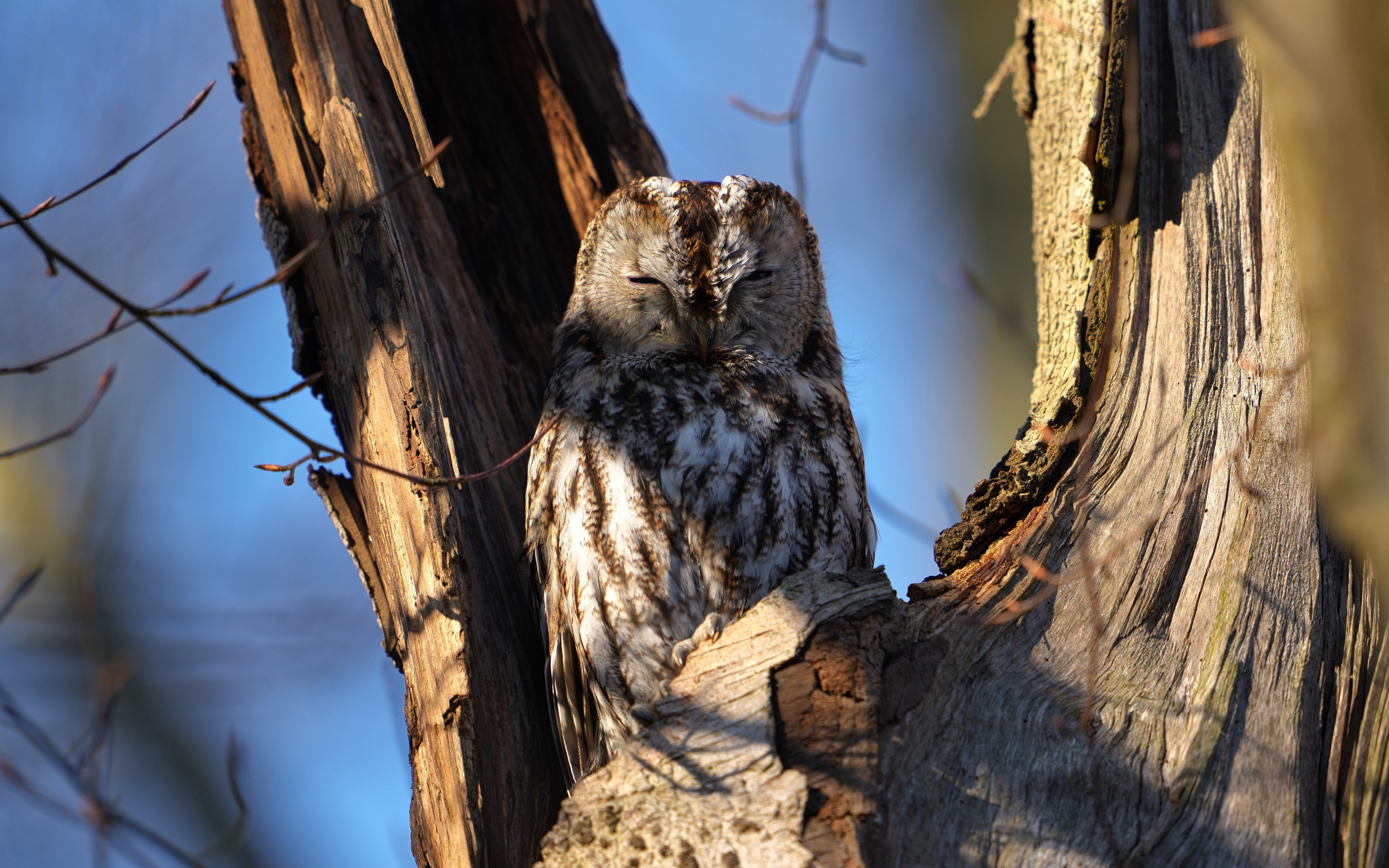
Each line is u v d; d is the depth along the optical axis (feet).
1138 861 17.94
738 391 28.55
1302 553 20.84
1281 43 18.38
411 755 24.52
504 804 24.68
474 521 27.12
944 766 19.51
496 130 34.19
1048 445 24.34
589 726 28.43
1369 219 18.16
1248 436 19.90
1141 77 26.37
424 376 25.17
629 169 34.40
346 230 26.45
